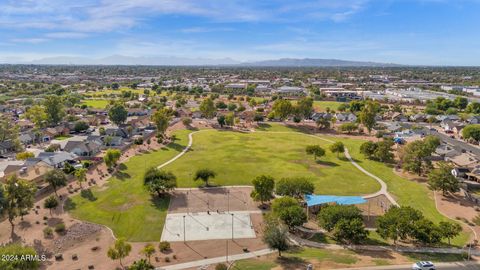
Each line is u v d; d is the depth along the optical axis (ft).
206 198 262.26
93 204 247.29
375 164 358.43
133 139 455.63
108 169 323.37
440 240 197.47
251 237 205.16
